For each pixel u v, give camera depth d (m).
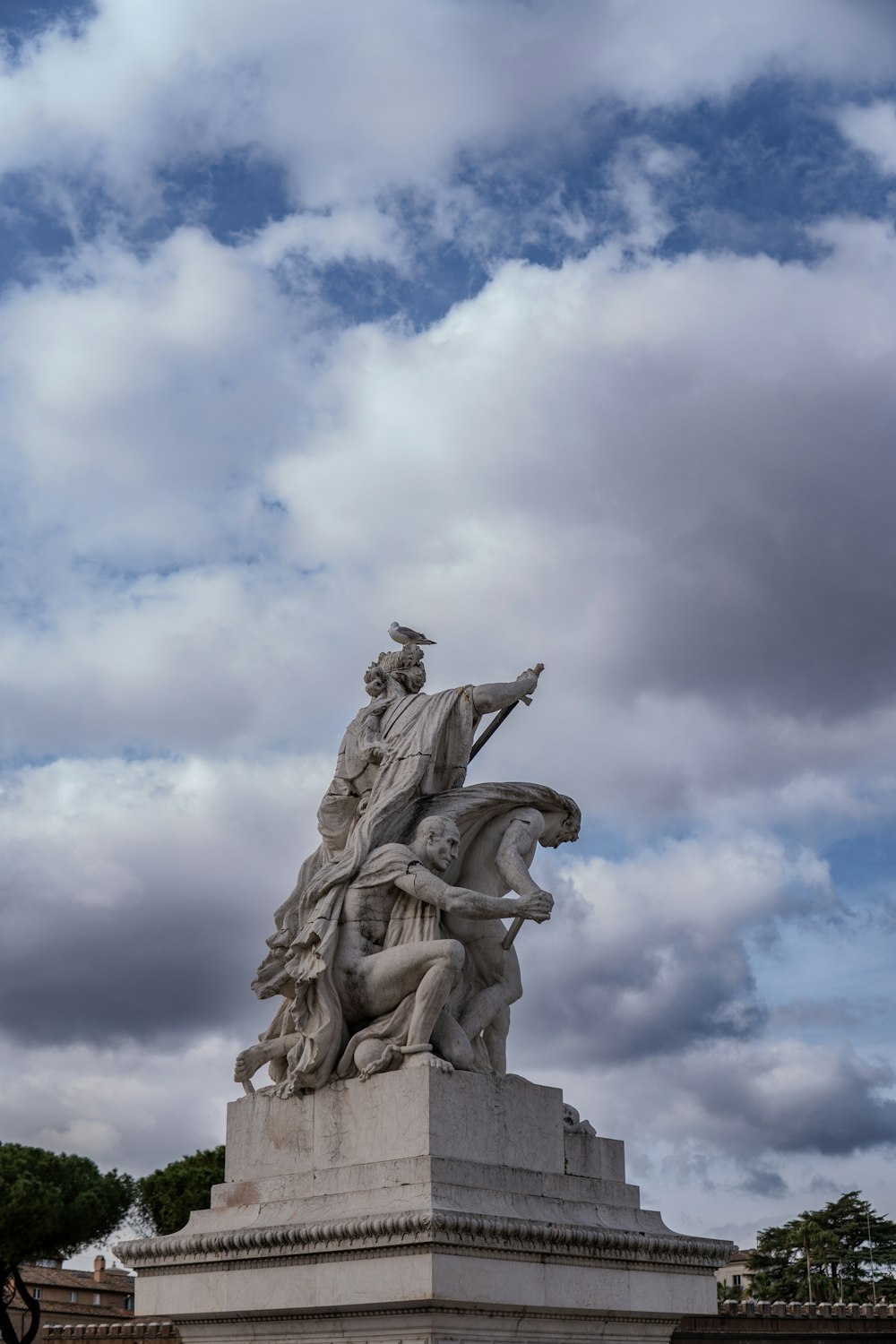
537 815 7.18
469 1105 6.05
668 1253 6.48
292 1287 5.87
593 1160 6.75
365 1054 6.19
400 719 7.42
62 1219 28.22
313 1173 6.14
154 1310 6.45
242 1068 6.70
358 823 7.03
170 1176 30.58
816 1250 44.88
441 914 6.68
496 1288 5.61
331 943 6.44
